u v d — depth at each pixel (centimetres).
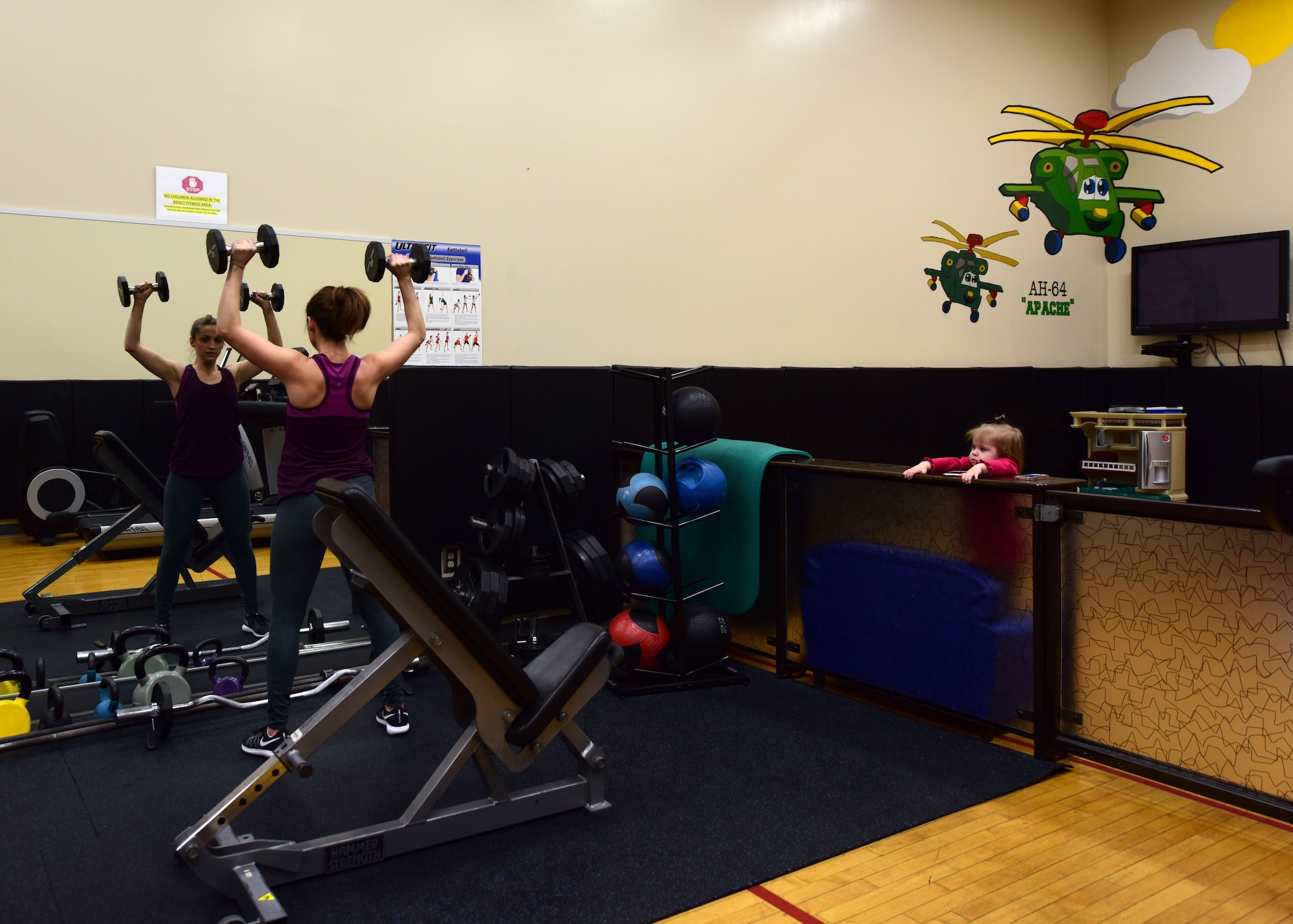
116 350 457
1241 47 722
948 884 217
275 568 280
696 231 585
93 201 434
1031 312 758
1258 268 716
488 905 204
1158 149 776
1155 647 266
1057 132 763
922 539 326
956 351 715
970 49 705
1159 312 770
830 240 644
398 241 491
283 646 282
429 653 222
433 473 439
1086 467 763
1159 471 712
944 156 697
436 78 497
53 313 439
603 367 484
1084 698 285
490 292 516
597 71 544
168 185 444
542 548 407
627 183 558
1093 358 803
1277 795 242
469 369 446
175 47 441
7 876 216
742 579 382
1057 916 203
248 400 531
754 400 595
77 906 203
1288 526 155
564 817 250
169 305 457
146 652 329
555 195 534
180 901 206
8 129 418
